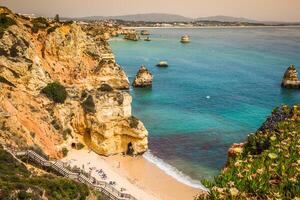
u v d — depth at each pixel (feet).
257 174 40.37
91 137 213.05
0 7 255.70
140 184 177.37
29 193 101.55
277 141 53.52
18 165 133.39
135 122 213.46
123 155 213.25
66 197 114.42
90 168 188.44
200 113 295.69
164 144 228.84
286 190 38.45
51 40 262.88
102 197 135.54
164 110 304.30
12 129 174.81
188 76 460.55
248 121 273.33
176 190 172.45
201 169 194.18
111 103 212.02
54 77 257.55
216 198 36.81
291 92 373.81
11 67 203.62
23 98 198.59
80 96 225.56
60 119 208.03
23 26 252.01
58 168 153.28
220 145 225.76
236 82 423.64
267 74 472.44
